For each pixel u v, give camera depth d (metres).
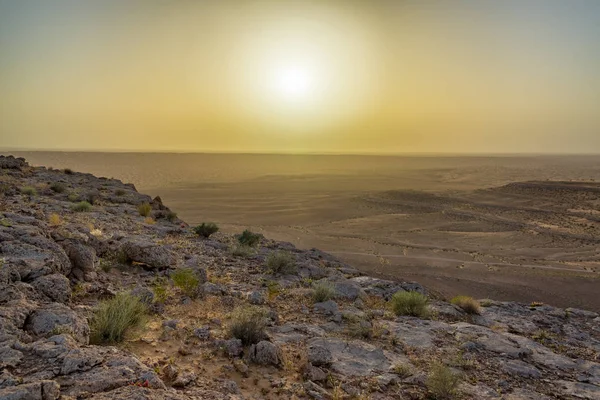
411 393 6.40
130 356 5.12
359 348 8.02
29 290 6.70
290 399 5.61
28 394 3.77
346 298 12.26
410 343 8.84
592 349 10.18
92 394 4.10
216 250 16.88
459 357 8.20
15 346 4.88
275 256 14.72
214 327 7.81
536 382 7.62
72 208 19.08
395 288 14.26
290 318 9.59
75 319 5.96
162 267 11.65
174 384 5.21
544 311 14.18
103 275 9.96
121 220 19.03
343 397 6.04
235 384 5.60
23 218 11.13
